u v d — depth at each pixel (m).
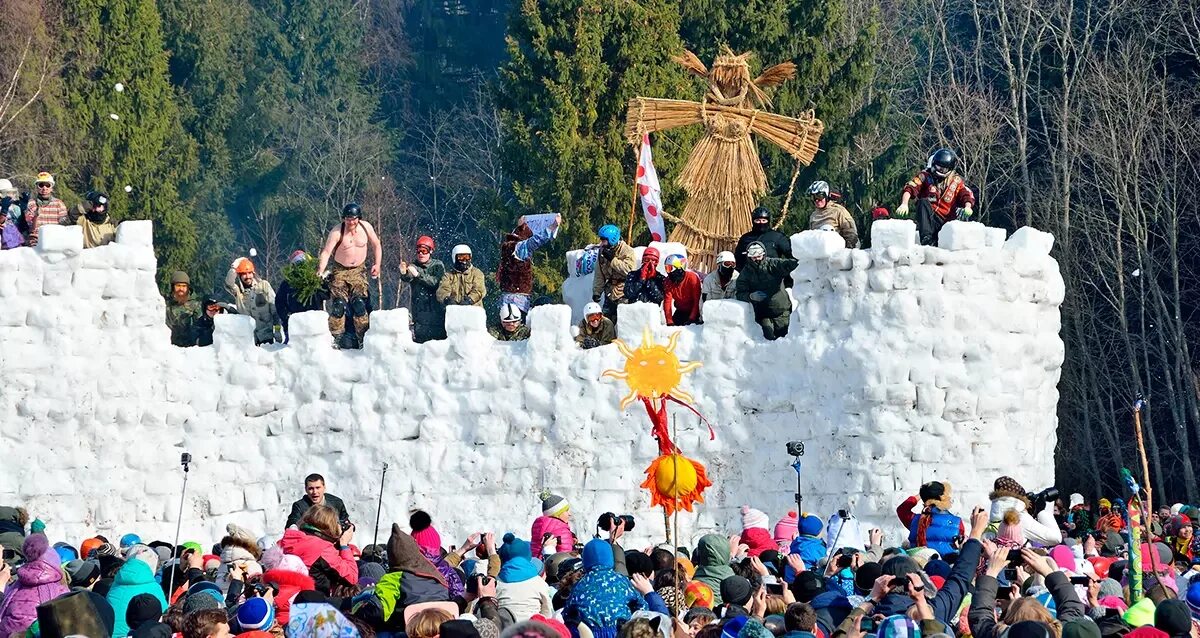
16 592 46.12
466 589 46.47
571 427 72.88
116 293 74.44
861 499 69.50
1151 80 153.12
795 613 39.91
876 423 69.31
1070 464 144.62
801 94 151.62
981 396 68.94
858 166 153.62
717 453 71.88
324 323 75.19
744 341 72.00
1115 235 145.50
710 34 151.25
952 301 69.12
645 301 74.69
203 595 42.47
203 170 194.88
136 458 74.31
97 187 167.12
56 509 73.88
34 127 158.38
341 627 38.44
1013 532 52.06
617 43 132.50
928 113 160.75
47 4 166.00
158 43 172.25
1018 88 161.12
